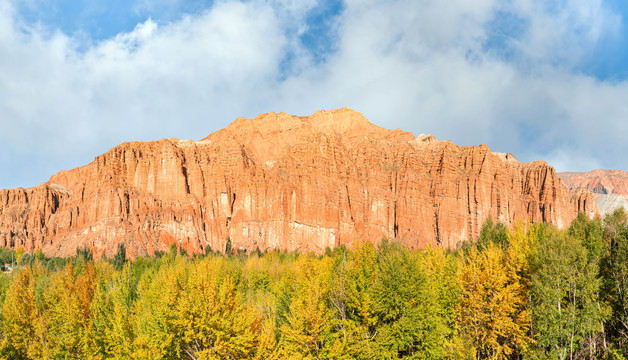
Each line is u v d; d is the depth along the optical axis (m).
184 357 51.44
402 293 58.56
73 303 62.16
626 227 65.31
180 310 48.22
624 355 54.09
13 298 68.50
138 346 49.88
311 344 53.25
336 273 66.44
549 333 56.34
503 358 57.38
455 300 66.44
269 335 50.09
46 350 57.88
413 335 57.97
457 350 52.88
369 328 60.31
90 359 55.69
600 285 59.25
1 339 62.66
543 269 60.88
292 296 69.00
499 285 59.53
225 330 48.16
